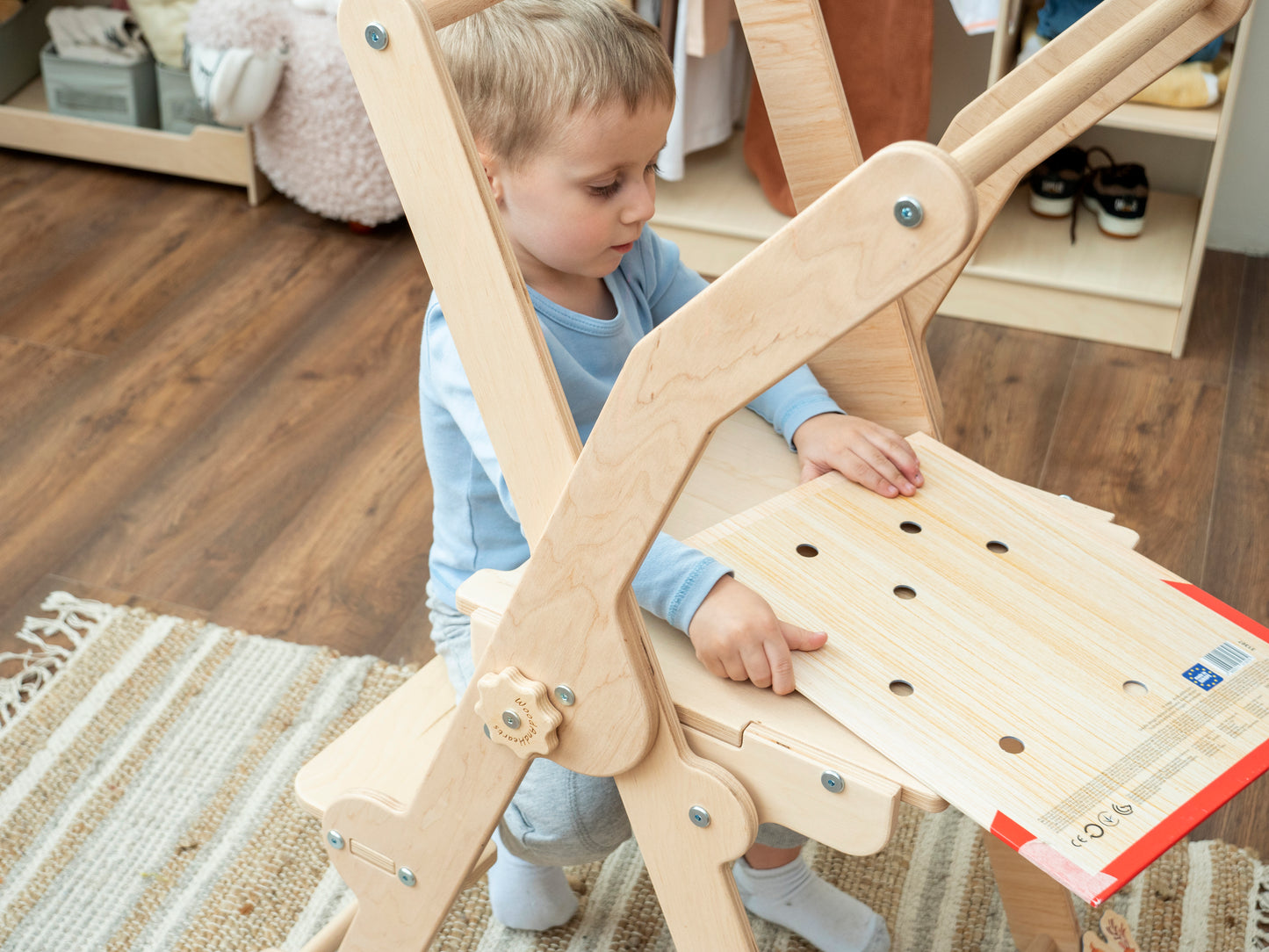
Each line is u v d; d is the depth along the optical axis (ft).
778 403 3.01
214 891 3.94
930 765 2.09
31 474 5.62
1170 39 2.69
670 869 2.41
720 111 7.00
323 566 5.20
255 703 4.57
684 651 2.43
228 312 6.78
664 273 3.28
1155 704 2.21
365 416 6.07
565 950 3.80
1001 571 2.51
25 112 7.90
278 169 7.36
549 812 2.97
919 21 6.21
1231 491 5.72
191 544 5.29
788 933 3.84
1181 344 6.57
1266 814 4.21
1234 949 3.79
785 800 2.23
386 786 2.82
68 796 4.22
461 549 3.06
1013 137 1.79
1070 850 1.94
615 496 2.01
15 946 3.77
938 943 3.83
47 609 4.94
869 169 1.59
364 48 1.99
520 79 2.47
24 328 6.56
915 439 2.94
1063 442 6.01
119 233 7.41
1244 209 7.29
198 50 6.93
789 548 2.56
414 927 2.85
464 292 2.11
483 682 2.30
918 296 3.07
